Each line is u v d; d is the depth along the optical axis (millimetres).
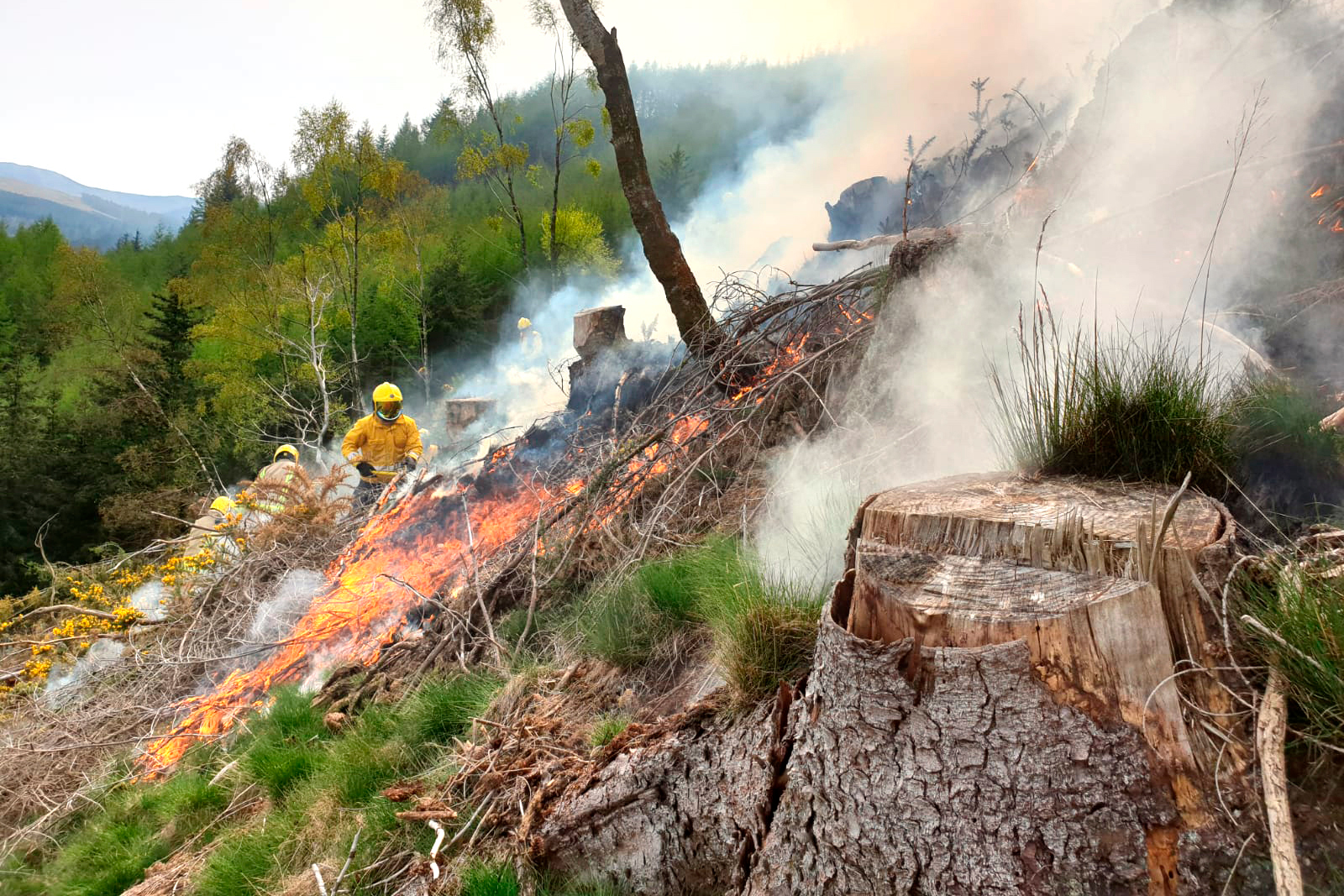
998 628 1684
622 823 2488
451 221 37031
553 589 4848
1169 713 1610
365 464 9000
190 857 4070
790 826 2014
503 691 3920
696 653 3518
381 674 4852
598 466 5547
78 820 5031
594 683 3693
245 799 4387
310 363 20797
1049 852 1634
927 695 1740
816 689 1971
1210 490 2338
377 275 27984
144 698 6266
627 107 6148
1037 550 1794
